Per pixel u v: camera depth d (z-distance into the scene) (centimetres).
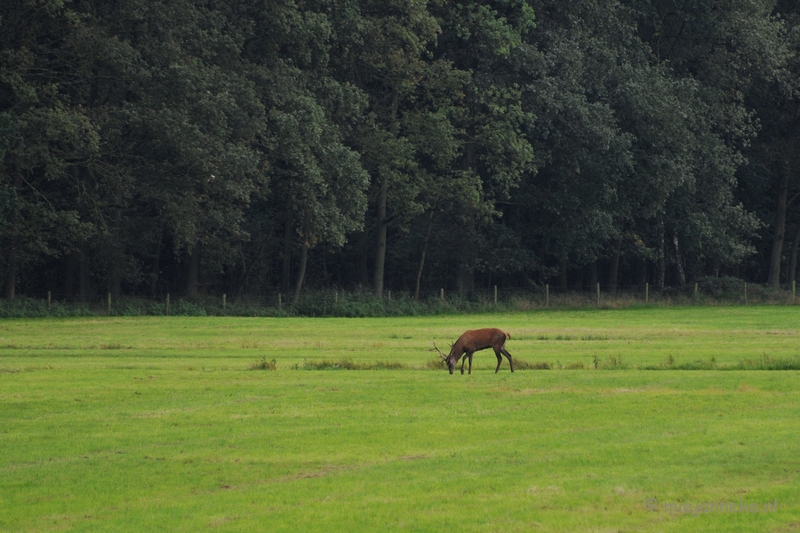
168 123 15112
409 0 17512
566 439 4769
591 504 3575
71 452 4638
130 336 11788
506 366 8269
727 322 14238
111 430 5191
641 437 4784
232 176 15812
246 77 16675
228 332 12556
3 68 14588
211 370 8081
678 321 14650
